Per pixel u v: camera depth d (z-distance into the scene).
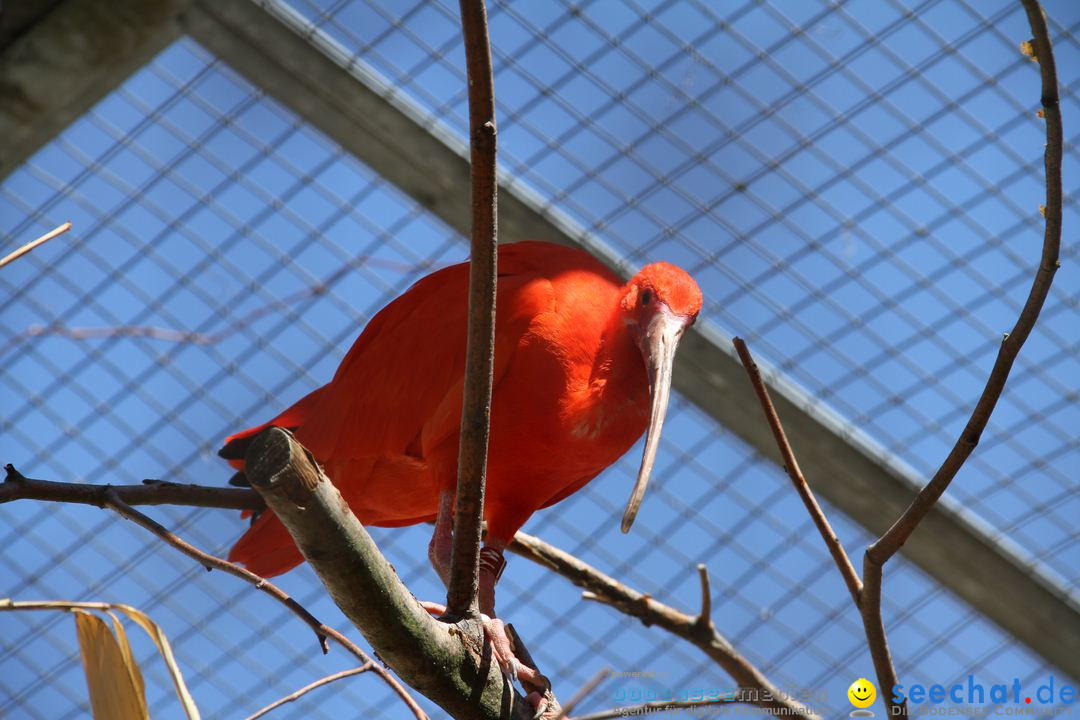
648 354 8.66
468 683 6.69
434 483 8.94
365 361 9.44
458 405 8.73
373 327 9.80
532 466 8.89
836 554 6.88
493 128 5.51
